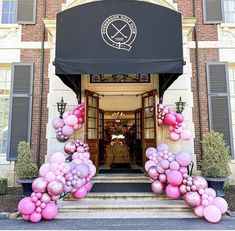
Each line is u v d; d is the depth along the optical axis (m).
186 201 4.79
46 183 4.61
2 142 7.37
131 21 5.13
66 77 5.73
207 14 7.63
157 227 4.29
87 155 6.21
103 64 5.00
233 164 7.02
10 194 6.25
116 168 8.90
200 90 7.30
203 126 7.19
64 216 4.90
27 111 7.21
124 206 5.15
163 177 5.29
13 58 7.45
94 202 5.42
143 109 7.79
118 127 13.30
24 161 6.10
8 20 7.81
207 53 7.48
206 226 4.34
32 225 4.43
